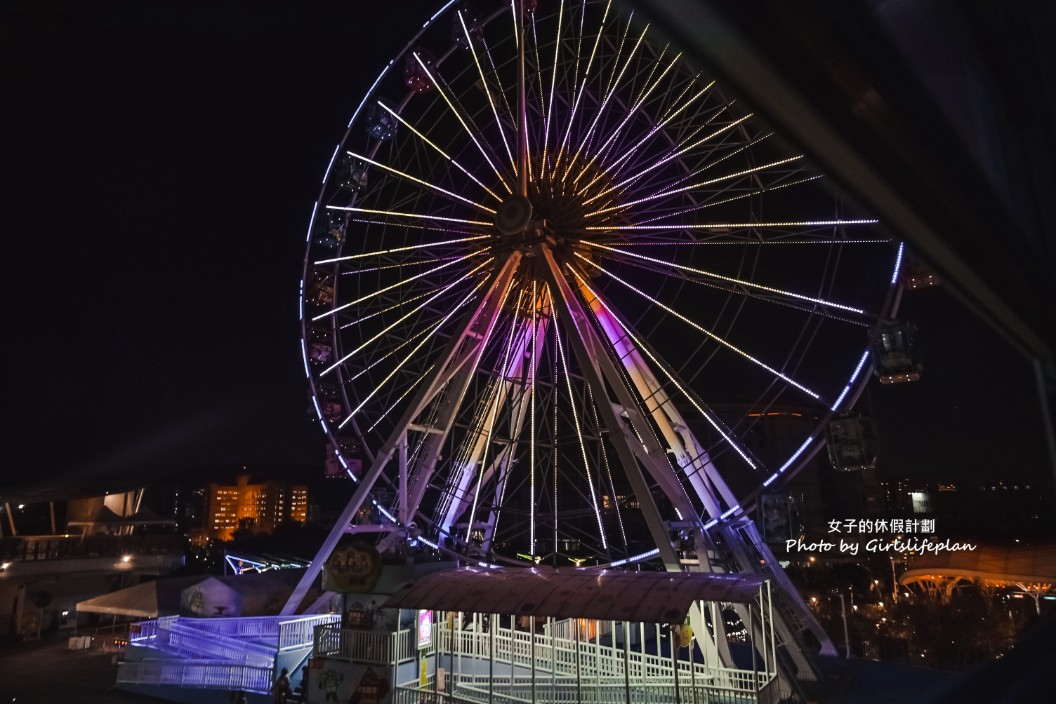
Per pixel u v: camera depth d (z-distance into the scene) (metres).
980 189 2.17
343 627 20.52
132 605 32.44
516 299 27.03
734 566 21.92
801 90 1.67
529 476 24.75
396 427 25.91
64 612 43.03
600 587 17.12
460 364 25.89
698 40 1.50
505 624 25.30
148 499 64.88
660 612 15.45
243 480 199.50
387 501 26.27
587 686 19.20
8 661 31.88
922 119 1.85
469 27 28.34
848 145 1.90
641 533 49.56
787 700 18.58
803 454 21.08
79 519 52.75
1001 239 2.38
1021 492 64.19
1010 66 2.31
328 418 27.64
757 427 78.81
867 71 1.65
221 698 22.84
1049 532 49.75
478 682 20.30
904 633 35.38
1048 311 2.80
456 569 20.34
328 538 25.53
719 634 20.12
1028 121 2.37
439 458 26.05
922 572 47.44
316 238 28.98
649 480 26.36
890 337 19.45
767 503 20.97
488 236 26.66
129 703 24.03
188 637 26.64
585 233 25.30
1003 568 42.47
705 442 76.44
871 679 21.08
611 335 24.44
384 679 18.86
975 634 33.88
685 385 22.45
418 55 28.80
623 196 25.28
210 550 105.06
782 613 21.59
